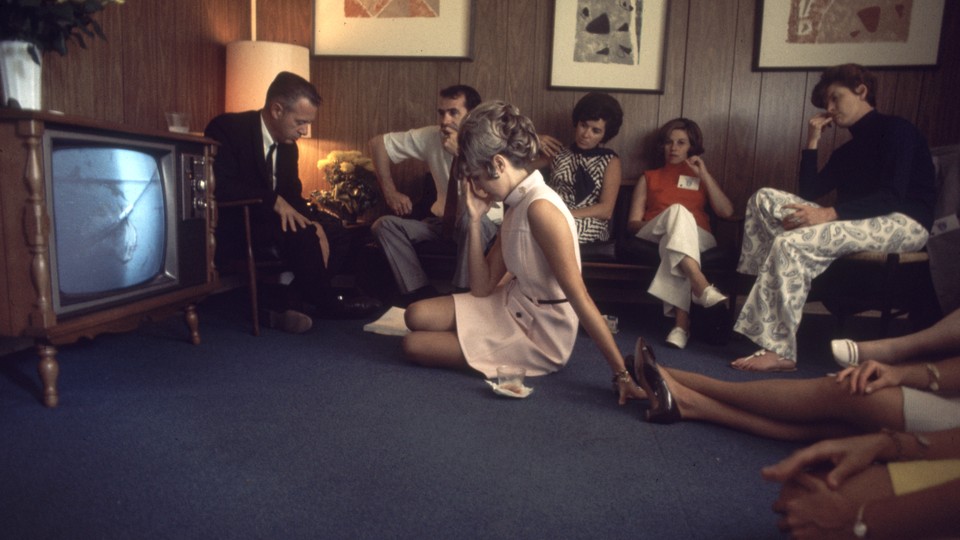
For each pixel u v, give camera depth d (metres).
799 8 3.64
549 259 2.01
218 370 2.25
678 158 3.52
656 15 3.75
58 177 1.86
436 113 3.95
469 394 2.06
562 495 1.41
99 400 1.93
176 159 2.36
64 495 1.36
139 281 2.22
